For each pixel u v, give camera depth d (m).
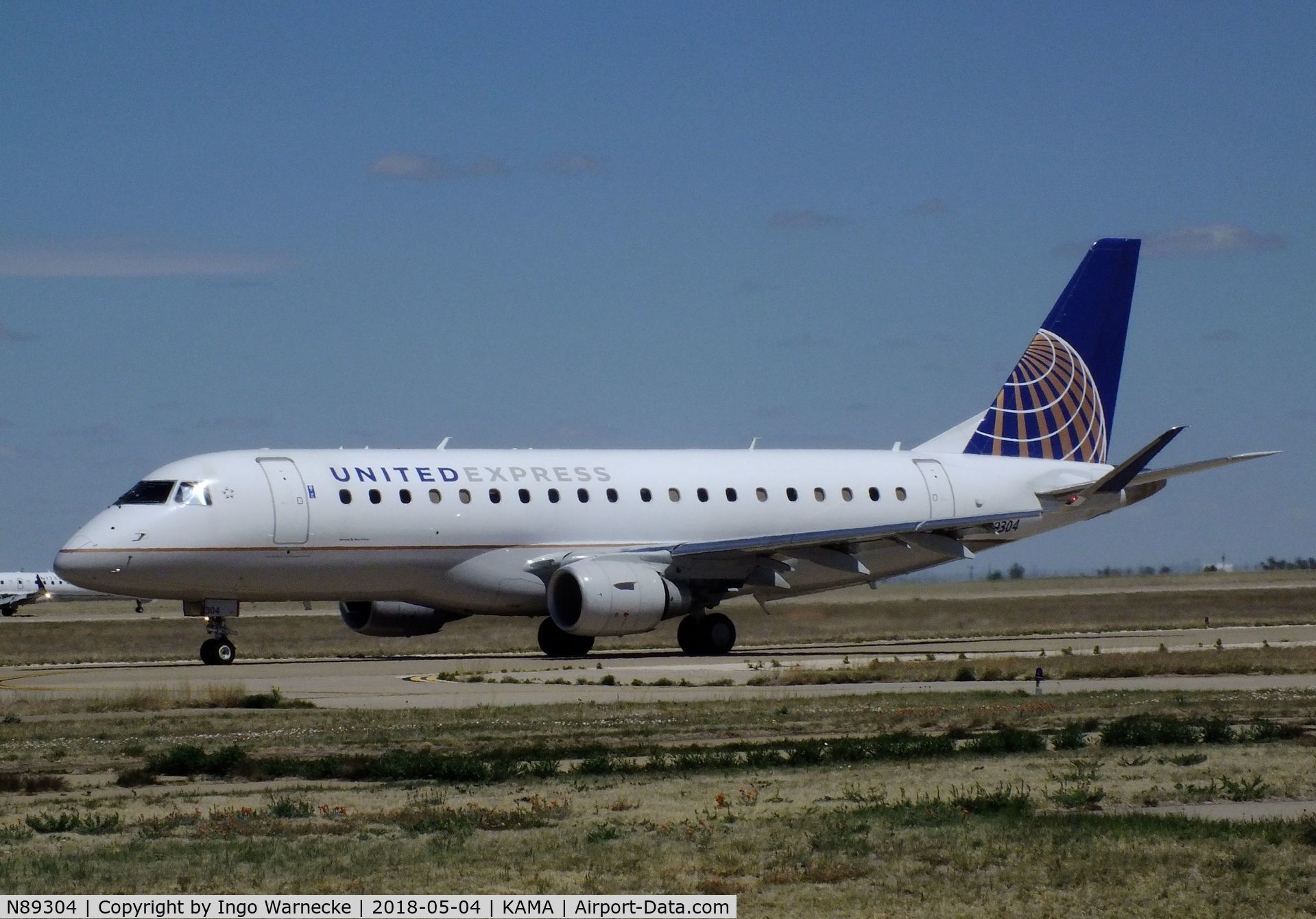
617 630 137.88
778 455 159.12
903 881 43.25
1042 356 171.12
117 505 130.75
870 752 68.19
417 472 138.88
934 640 175.75
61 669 138.25
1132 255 174.62
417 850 47.53
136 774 63.66
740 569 147.38
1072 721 81.25
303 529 132.12
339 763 66.50
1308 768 62.91
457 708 90.94
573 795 58.25
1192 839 47.22
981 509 164.75
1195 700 91.94
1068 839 47.56
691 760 65.50
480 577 140.12
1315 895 41.19
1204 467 153.75
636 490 148.38
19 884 43.50
